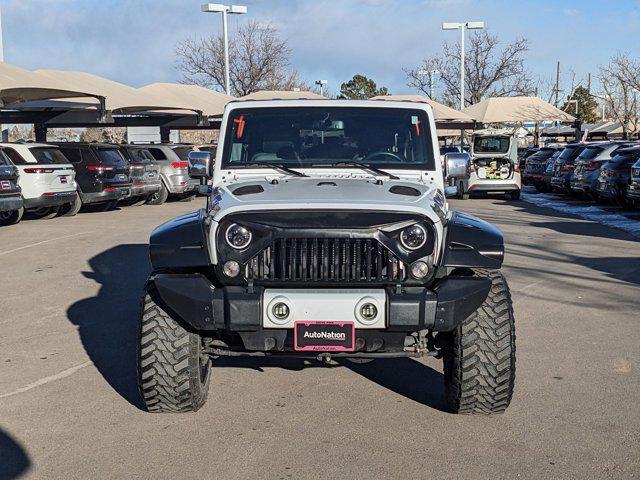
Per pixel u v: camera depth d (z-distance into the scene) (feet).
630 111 141.28
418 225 15.46
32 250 43.88
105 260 40.01
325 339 15.11
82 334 24.66
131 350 22.71
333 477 14.05
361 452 15.19
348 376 20.16
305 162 19.44
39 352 22.58
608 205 74.90
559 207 73.87
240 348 16.80
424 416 17.19
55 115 85.71
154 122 106.42
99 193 66.28
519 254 41.83
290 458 14.92
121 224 58.34
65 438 15.98
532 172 98.53
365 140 19.66
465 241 16.06
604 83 145.89
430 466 14.49
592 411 17.38
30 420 17.04
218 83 166.30
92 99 88.02
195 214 17.71
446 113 107.55
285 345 15.55
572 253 42.22
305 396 18.57
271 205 15.65
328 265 15.37
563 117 130.11
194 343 16.34
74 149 65.87
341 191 16.96
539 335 24.29
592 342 23.41
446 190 20.30
